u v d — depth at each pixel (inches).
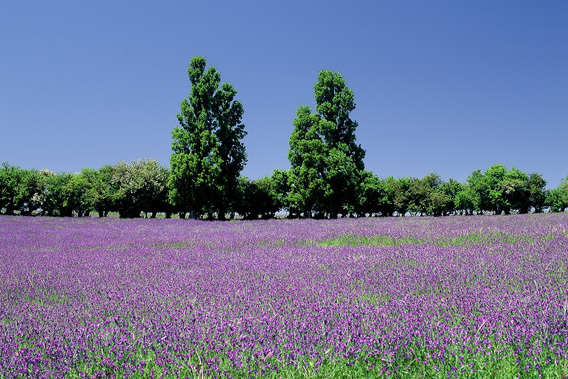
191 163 1744.6
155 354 167.3
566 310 185.5
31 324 213.8
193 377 145.8
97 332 193.3
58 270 402.9
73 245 673.6
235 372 151.6
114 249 606.5
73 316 229.3
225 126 1855.3
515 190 3014.3
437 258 375.2
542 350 151.5
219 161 1775.3
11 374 151.1
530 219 866.8
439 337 167.2
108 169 2603.3
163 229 982.4
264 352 163.9
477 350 153.2
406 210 2920.8
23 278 357.1
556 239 442.6
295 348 164.2
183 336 184.5
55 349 173.2
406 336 169.9
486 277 283.7
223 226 1056.8
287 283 299.7
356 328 185.2
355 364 152.1
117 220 1537.9
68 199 2261.3
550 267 300.4
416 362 152.6
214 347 170.7
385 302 225.8
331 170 1753.2
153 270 388.2
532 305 202.7
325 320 199.2
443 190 3085.6
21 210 2406.5
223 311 226.8
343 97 1861.5
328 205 1846.7
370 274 315.6
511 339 161.8
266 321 201.8
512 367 142.4
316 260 401.7
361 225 873.5
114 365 157.0
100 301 265.3
